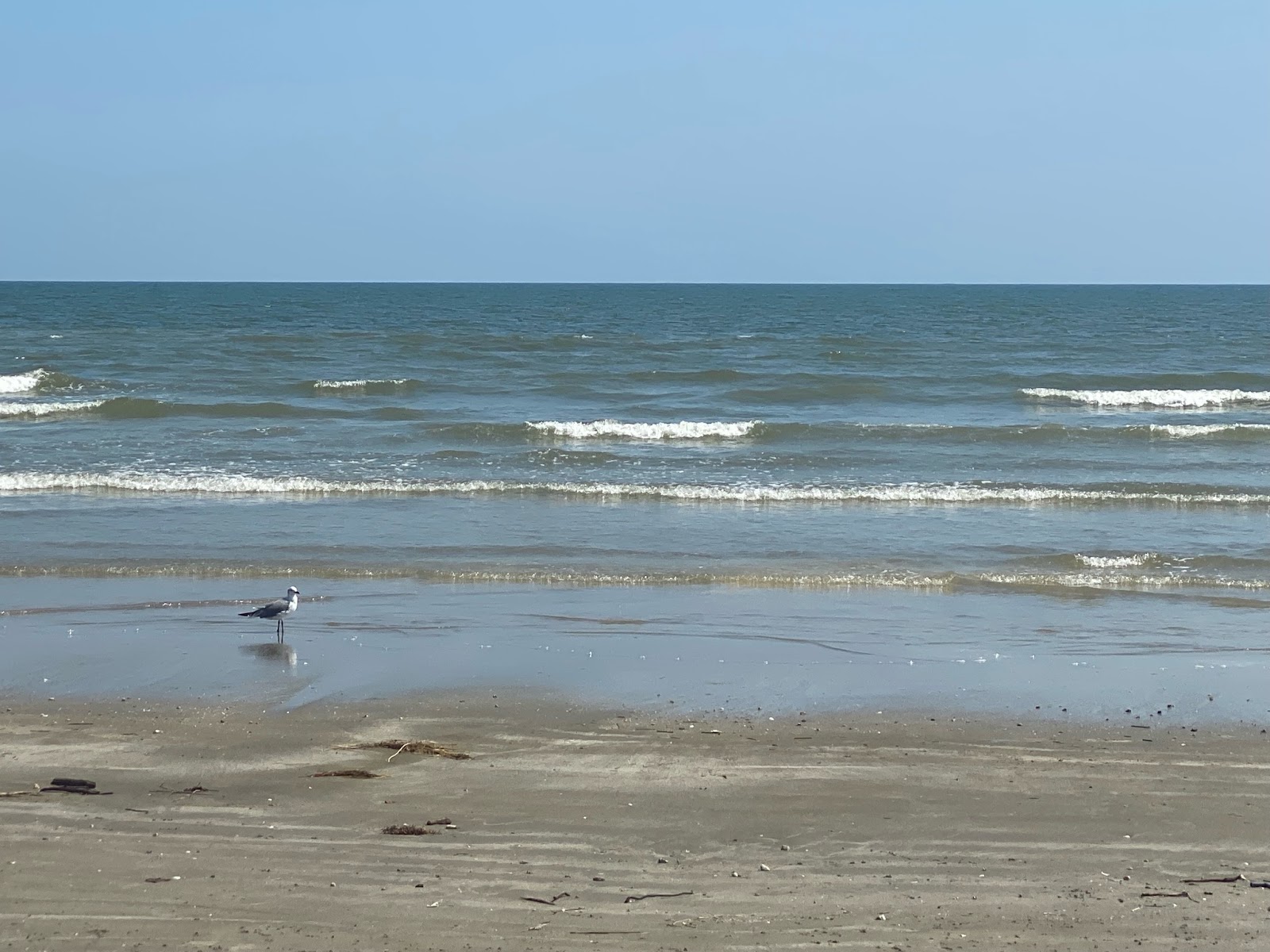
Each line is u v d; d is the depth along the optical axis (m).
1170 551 17.45
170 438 26.97
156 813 7.97
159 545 17.00
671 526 19.00
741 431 28.86
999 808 8.30
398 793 8.45
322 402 34.19
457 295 165.62
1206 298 169.62
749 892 6.91
